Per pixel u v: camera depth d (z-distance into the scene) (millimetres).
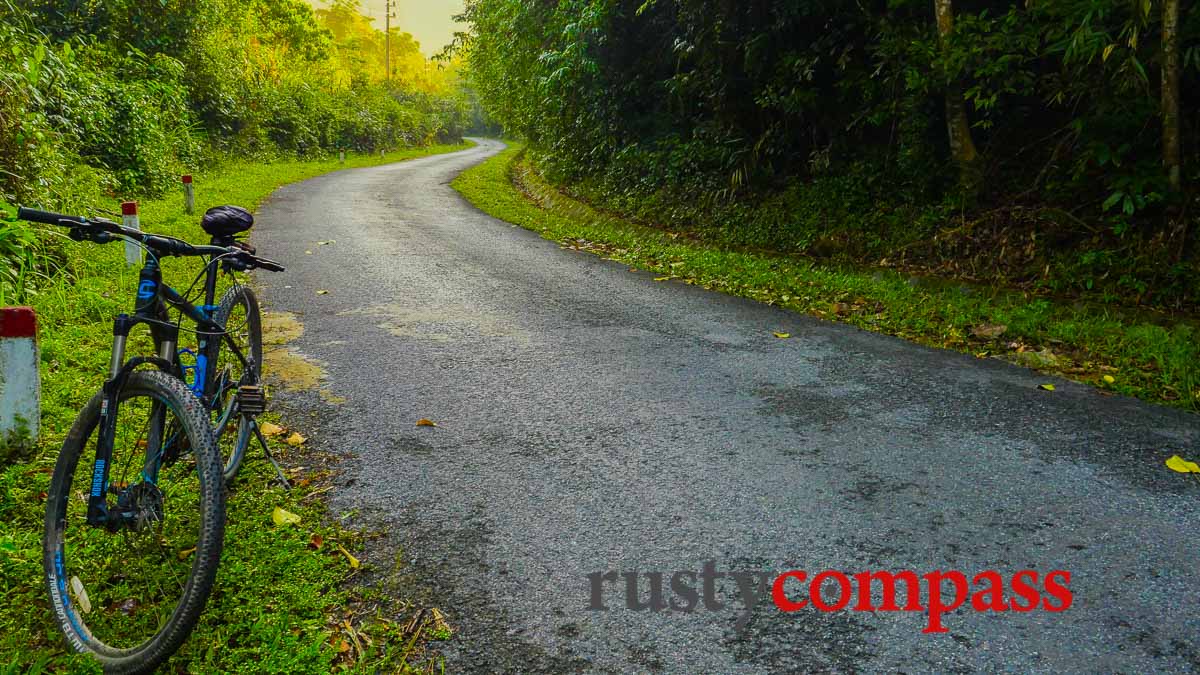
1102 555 2971
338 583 2828
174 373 2830
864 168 10242
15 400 3762
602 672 2359
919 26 9188
